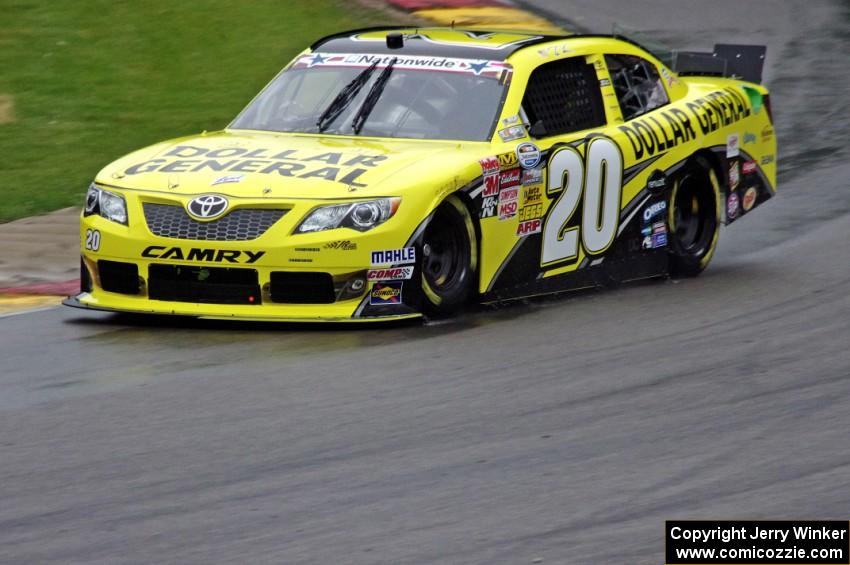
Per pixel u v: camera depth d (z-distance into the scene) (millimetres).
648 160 31125
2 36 58844
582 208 29547
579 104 30234
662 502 17344
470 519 16703
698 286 31297
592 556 15641
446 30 31641
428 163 26500
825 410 21266
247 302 25500
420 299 26125
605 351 24875
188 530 16312
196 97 53625
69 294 30094
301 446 19344
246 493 17516
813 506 17250
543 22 67000
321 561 15383
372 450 19203
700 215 33094
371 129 28562
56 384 22422
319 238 25109
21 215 38469
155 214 25906
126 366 23438
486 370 23375
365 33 31719
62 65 56188
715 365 23984
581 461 18859
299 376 22797
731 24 70312
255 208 25312
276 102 29938
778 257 34750
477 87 28828
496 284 27734
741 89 35000
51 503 17172
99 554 15609
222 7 64812
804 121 53594
